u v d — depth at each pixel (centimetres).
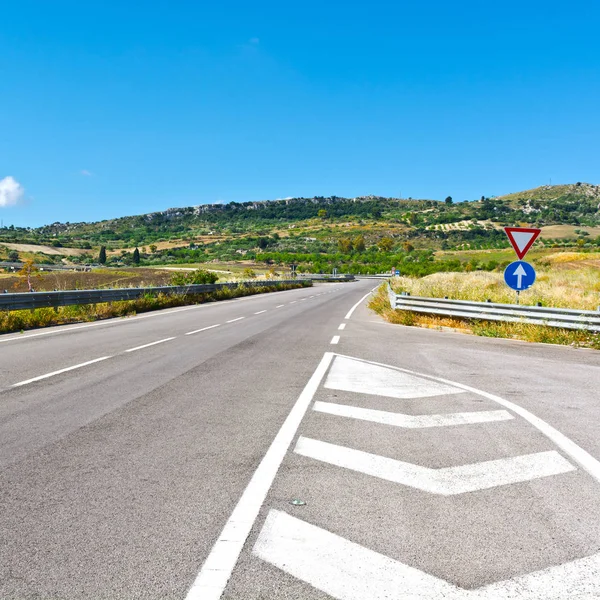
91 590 265
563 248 12169
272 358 1016
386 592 264
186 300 2825
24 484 397
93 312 1958
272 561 292
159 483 400
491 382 802
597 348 1215
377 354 1087
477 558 296
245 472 424
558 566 288
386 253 16775
